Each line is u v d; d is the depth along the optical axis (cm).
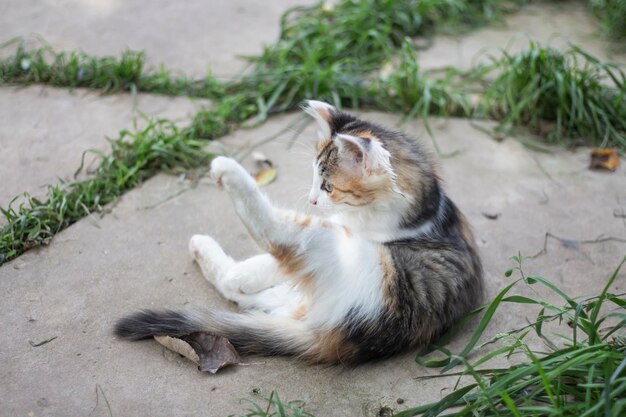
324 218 86
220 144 111
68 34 135
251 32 139
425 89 118
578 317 78
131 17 141
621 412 70
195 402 77
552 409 70
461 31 142
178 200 102
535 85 118
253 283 86
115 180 103
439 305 81
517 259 86
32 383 78
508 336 79
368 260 81
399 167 85
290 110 120
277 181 105
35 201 97
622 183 108
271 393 76
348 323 80
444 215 87
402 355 82
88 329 83
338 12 140
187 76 125
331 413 76
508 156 113
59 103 118
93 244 94
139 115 116
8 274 89
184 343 80
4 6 142
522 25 145
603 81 126
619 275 93
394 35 138
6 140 110
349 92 122
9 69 123
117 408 76
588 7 153
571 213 103
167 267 92
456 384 76
